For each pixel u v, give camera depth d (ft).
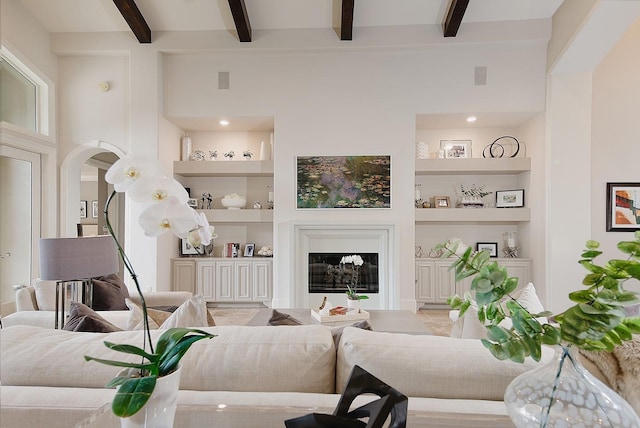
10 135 13.26
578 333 2.16
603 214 14.75
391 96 15.64
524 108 15.06
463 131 17.66
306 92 15.79
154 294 10.46
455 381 3.61
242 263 16.65
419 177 17.79
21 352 3.81
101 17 14.69
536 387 2.54
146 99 15.35
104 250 7.07
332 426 2.80
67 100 15.76
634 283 13.67
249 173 16.88
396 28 14.90
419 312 16.46
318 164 15.78
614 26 11.96
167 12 14.53
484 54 15.25
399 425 2.81
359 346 3.83
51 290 9.03
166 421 2.52
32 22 14.35
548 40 14.55
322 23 14.93
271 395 3.56
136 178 2.57
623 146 14.76
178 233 2.61
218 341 3.96
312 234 15.76
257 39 15.19
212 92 15.83
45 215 15.07
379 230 15.58
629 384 3.63
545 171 14.90
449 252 2.53
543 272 15.02
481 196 17.43
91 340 4.00
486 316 2.55
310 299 15.93
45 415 3.35
